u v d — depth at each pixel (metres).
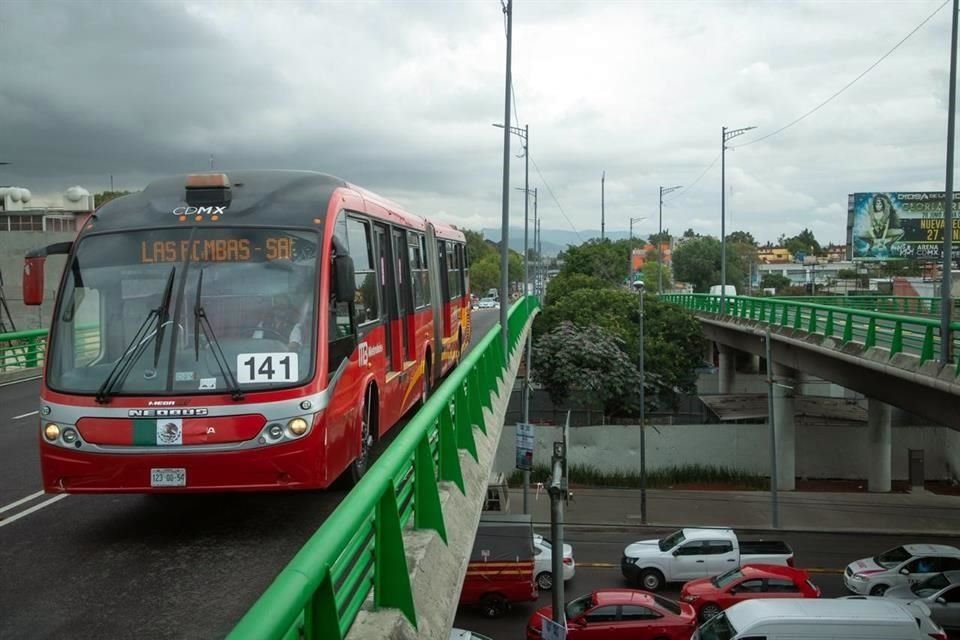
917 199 56.75
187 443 6.46
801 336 31.52
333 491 8.48
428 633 4.96
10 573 6.25
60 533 7.28
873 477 37.56
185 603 5.64
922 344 21.77
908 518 33.72
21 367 22.33
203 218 7.16
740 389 64.56
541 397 45.38
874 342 24.42
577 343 41.84
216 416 6.49
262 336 6.78
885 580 24.34
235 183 7.81
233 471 6.48
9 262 32.84
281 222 7.24
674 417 45.03
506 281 19.61
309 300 7.00
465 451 9.79
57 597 5.76
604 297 48.19
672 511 35.06
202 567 6.34
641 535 32.22
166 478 6.46
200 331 6.74
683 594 24.23
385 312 10.24
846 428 40.03
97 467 6.46
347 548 4.23
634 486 39.34
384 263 10.45
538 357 41.81
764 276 93.50
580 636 21.39
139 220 7.18
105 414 6.49
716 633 19.30
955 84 20.20
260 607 2.78
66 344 6.76
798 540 31.27
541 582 26.25
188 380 6.57
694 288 92.19
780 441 38.31
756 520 33.62
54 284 32.91
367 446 8.73
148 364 6.63
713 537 26.61
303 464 6.60
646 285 76.19
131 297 6.85
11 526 7.52
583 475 39.69
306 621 3.39
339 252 7.50
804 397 47.56
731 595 23.45
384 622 4.64
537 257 63.38
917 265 72.69
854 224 57.53
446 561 6.21
